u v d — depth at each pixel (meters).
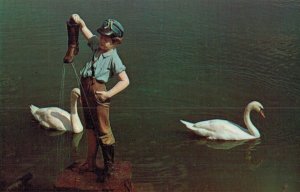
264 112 9.41
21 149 7.94
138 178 7.03
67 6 15.20
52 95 9.96
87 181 5.79
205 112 9.40
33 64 11.18
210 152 8.12
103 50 5.71
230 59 11.66
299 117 9.15
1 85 10.29
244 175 7.18
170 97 9.95
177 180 7.00
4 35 12.62
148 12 14.78
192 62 11.42
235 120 9.17
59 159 7.54
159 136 8.56
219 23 13.84
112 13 14.54
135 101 9.79
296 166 7.48
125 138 8.43
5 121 8.98
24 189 6.45
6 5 14.88
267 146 8.31
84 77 5.71
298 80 10.56
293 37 12.89
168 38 12.73
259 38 12.74
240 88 10.27
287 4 15.73
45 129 8.80
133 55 11.77
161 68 11.16
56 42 12.30
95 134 5.89
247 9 15.24
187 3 15.95
